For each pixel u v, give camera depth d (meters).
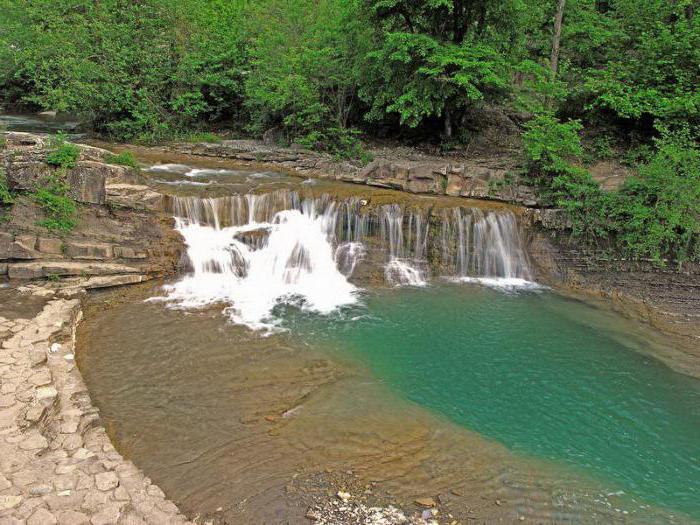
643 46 16.52
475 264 12.82
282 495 5.79
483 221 12.77
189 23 20.73
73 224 11.18
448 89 16.38
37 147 11.66
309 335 9.59
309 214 13.08
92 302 10.20
